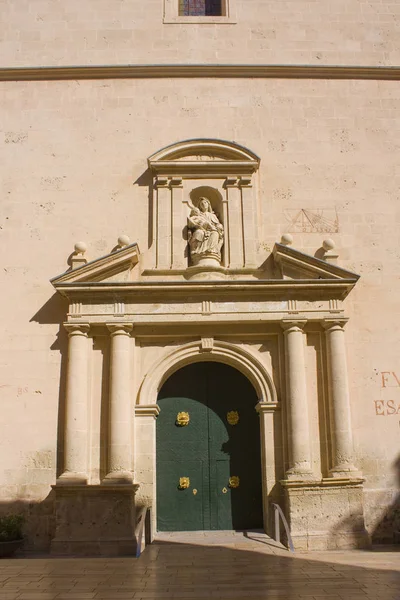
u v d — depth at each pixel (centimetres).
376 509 1309
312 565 1032
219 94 1560
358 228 1480
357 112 1563
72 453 1270
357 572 970
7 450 1312
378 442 1345
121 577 940
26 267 1428
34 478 1298
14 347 1372
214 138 1518
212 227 1429
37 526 1274
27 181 1488
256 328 1373
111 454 1270
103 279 1373
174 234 1439
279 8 1642
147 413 1327
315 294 1370
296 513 1243
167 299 1355
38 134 1522
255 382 1370
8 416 1331
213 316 1348
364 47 1627
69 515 1229
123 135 1524
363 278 1444
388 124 1560
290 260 1374
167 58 1593
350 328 1406
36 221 1461
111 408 1295
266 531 1306
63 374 1355
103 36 1605
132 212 1471
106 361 1348
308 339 1380
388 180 1519
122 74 1561
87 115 1537
